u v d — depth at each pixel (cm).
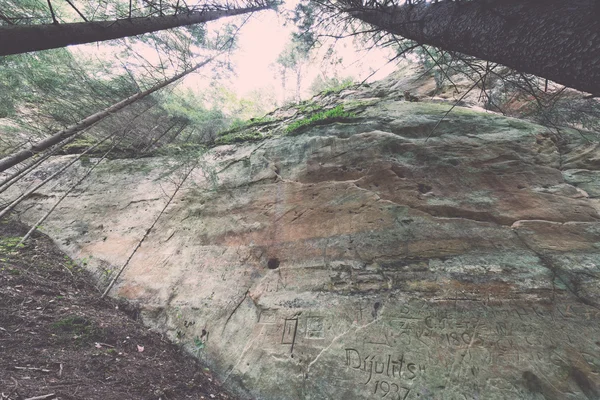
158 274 808
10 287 609
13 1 679
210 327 657
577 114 719
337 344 544
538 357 450
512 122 790
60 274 793
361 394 482
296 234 749
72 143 1376
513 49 297
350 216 723
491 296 523
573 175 673
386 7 467
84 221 1037
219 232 845
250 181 927
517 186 664
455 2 356
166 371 540
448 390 452
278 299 648
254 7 818
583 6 242
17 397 314
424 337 511
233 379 566
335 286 627
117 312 718
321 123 990
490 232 604
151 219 969
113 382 442
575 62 241
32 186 1201
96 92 1150
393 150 800
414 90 1132
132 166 1199
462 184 696
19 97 1128
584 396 408
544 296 502
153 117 1546
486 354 470
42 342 472
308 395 505
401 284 584
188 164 1065
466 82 1037
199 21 649
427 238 628
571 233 570
